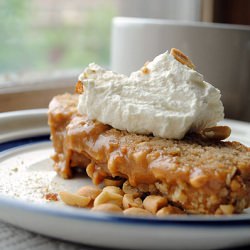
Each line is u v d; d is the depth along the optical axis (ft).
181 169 0.97
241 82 1.56
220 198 0.96
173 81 1.10
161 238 0.83
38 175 1.19
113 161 1.06
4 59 1.71
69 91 1.78
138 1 1.93
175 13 1.93
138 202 1.03
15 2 1.70
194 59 1.54
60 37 1.83
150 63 1.15
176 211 0.98
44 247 0.90
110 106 1.11
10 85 1.64
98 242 0.87
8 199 0.88
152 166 1.01
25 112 1.42
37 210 0.84
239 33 1.52
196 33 1.52
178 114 1.07
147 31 1.56
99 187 1.12
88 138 1.12
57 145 1.22
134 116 1.09
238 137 1.40
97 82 1.13
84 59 1.89
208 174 0.95
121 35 1.62
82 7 1.85
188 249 0.87
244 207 0.98
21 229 0.95
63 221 0.84
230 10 1.95
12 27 1.71
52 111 1.22
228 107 1.58
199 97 1.08
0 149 1.32
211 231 0.83
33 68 1.79
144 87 1.11
